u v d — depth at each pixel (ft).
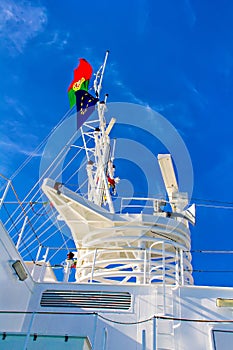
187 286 39.22
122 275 46.65
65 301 39.58
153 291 39.24
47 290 40.81
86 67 69.15
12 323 36.68
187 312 37.32
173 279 47.19
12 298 37.09
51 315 38.52
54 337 27.86
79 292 40.14
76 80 68.69
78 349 27.04
